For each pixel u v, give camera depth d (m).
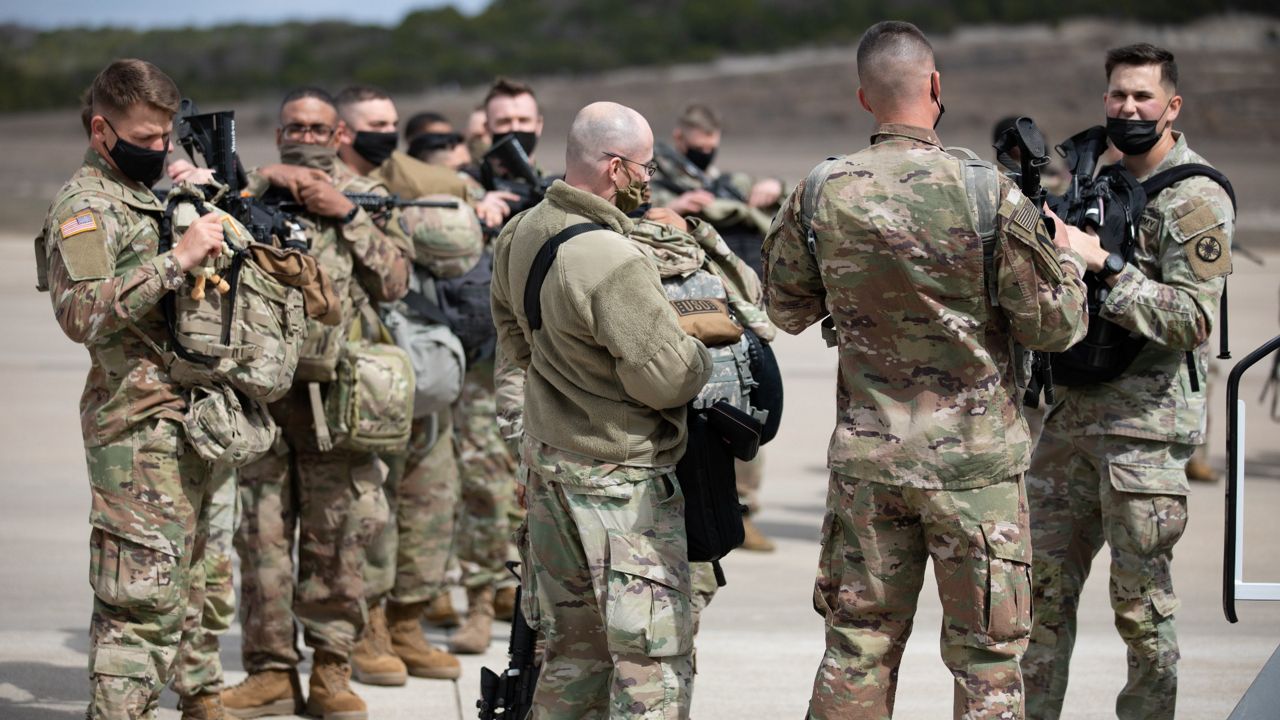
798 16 140.25
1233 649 7.23
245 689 6.00
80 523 9.56
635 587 4.27
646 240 4.68
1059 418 5.45
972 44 121.50
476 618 7.20
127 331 4.77
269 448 5.66
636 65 137.38
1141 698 5.36
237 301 4.96
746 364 4.73
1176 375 5.25
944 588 4.31
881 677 4.42
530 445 4.49
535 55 137.62
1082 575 5.52
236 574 8.52
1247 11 125.88
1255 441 13.02
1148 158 5.49
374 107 7.03
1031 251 4.10
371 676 6.60
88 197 4.70
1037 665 5.42
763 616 7.91
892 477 4.27
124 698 4.73
